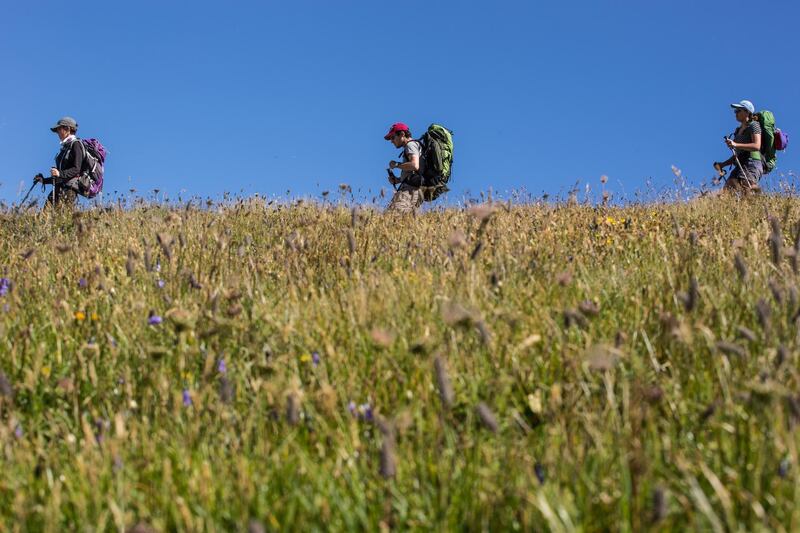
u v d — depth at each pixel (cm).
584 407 324
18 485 293
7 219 1062
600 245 668
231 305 461
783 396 285
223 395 331
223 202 1174
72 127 1282
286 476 295
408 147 1064
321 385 355
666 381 359
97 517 272
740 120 1208
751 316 413
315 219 939
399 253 670
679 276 475
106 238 839
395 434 300
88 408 375
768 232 680
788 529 250
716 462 282
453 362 376
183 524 270
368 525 267
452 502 276
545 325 412
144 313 477
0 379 318
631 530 259
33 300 538
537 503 251
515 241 657
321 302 469
